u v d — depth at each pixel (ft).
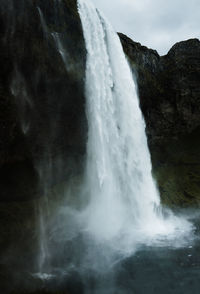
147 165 110.42
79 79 72.49
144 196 104.12
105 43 92.17
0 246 57.52
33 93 61.67
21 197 67.00
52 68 63.62
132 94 105.40
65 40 68.69
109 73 90.07
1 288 49.60
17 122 59.57
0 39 52.95
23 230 62.59
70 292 52.06
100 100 85.25
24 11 56.80
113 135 93.04
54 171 74.74
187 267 62.39
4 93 55.57
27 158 65.36
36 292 50.85
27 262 59.57
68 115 73.31
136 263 63.93
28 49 57.88
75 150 80.79
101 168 86.89
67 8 70.38
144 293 52.47
